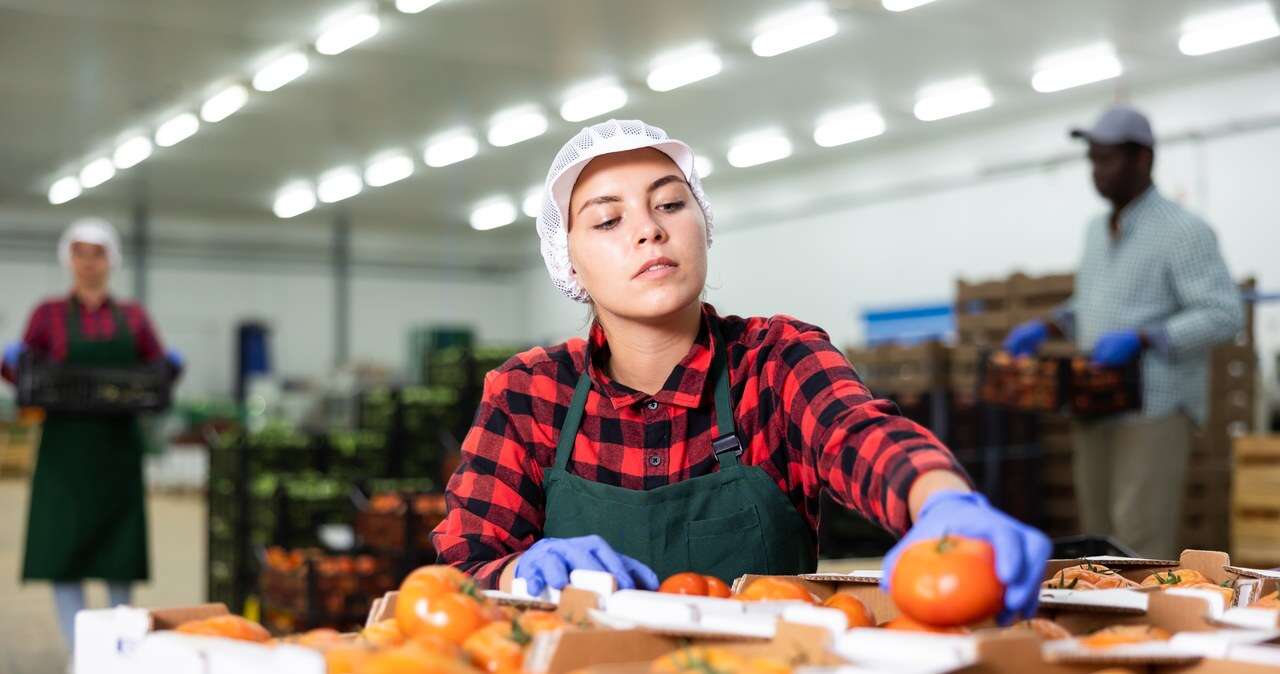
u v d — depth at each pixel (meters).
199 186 18.55
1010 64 11.80
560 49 11.41
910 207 15.51
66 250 4.95
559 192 1.69
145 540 5.02
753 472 1.62
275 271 22.20
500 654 1.06
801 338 1.67
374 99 13.40
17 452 17.98
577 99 13.38
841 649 0.99
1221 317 3.62
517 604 1.28
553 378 1.80
